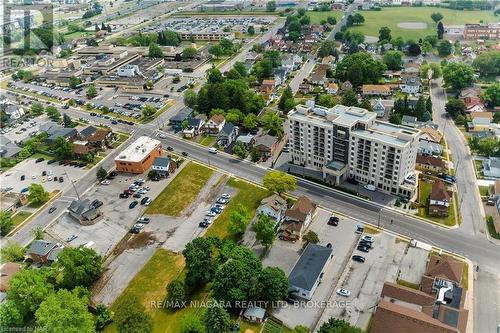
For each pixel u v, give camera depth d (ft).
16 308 401.90
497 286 416.05
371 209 536.42
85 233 530.68
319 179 604.49
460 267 422.41
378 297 411.54
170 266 466.70
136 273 461.37
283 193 576.61
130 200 588.91
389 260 455.22
